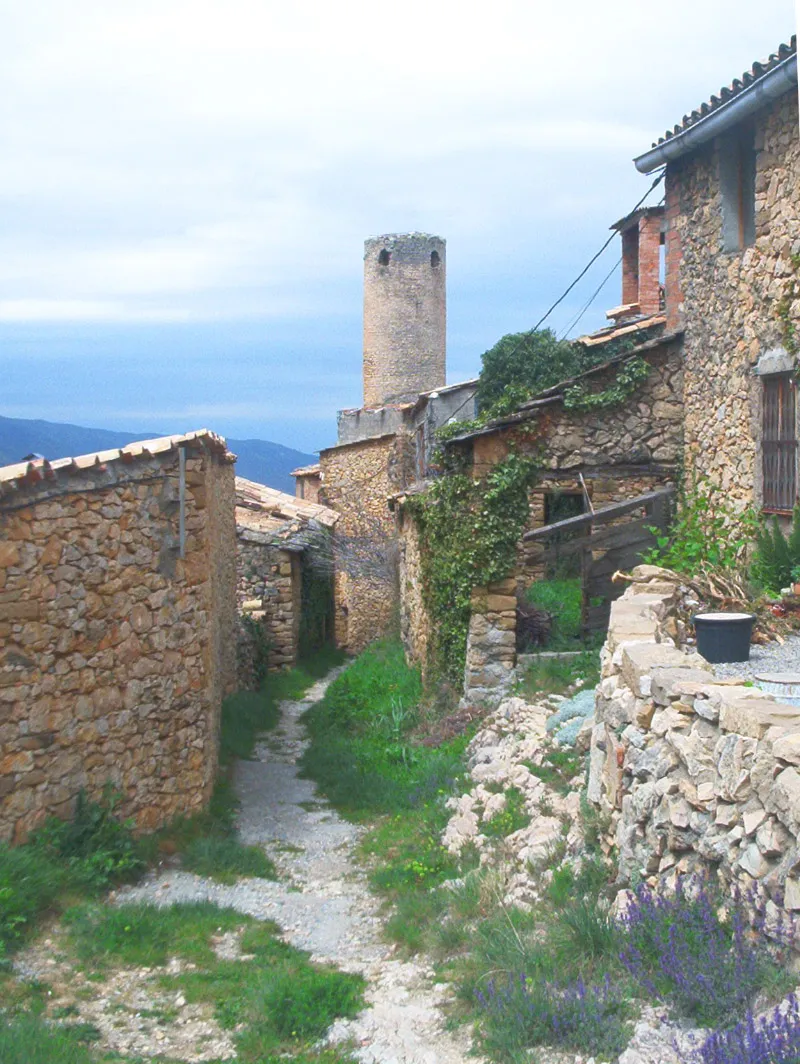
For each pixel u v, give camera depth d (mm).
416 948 6266
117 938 6496
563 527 12367
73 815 7867
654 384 12414
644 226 20578
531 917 5602
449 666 13367
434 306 42438
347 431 33625
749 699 4641
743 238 10703
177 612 9430
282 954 6461
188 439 9492
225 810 10094
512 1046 4266
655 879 4973
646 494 12461
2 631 7090
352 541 25672
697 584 9078
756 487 10102
